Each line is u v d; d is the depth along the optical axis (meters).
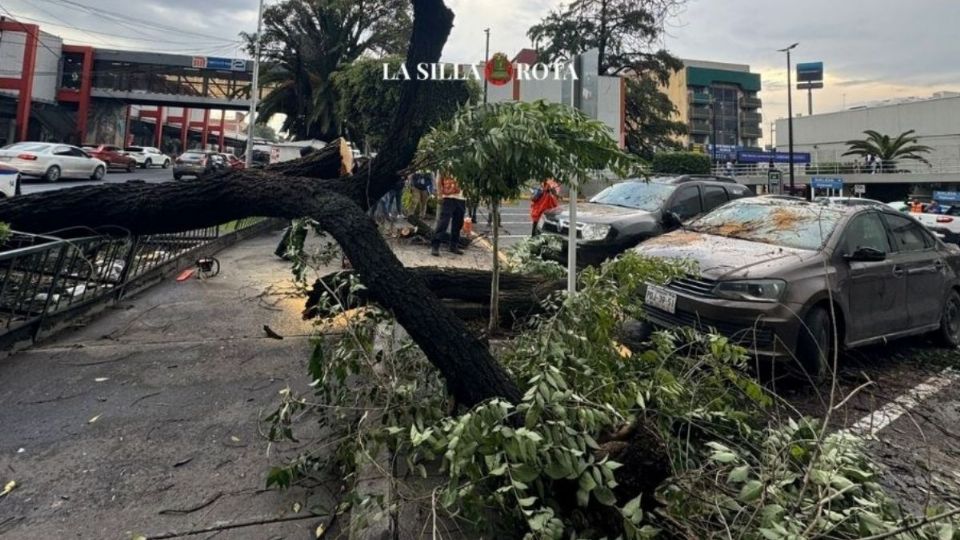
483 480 1.73
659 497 1.79
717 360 2.60
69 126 33.34
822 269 3.99
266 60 29.61
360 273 2.76
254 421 2.88
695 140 72.44
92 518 2.07
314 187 3.26
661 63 31.81
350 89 16.84
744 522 1.67
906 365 4.48
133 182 4.11
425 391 2.64
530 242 5.29
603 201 7.94
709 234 4.95
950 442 3.07
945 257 5.07
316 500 2.24
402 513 2.07
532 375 2.34
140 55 34.53
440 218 8.12
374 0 29.27
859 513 1.56
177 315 4.79
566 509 1.89
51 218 3.93
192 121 56.31
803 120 64.62
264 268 6.94
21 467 2.38
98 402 3.05
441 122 3.58
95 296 4.69
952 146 51.03
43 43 31.62
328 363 2.49
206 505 2.18
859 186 33.09
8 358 3.62
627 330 4.52
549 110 3.32
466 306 4.93
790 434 1.97
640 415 2.13
